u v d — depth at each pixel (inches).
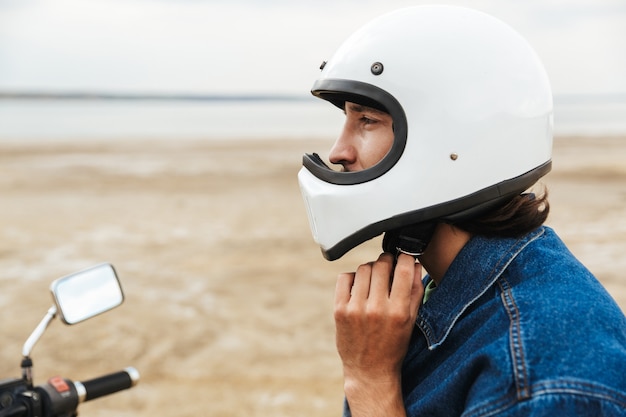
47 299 323.3
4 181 703.1
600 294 46.2
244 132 1617.9
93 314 73.4
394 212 50.3
